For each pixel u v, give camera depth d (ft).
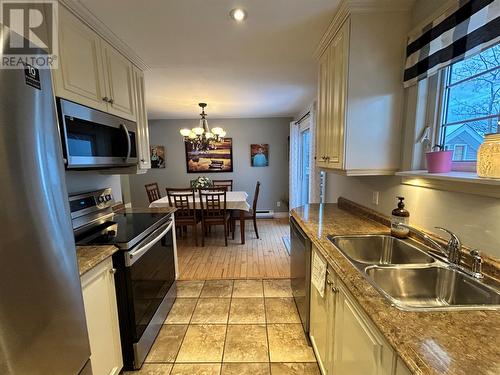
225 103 13.32
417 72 4.55
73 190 6.18
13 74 2.21
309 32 5.84
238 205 12.78
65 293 2.85
